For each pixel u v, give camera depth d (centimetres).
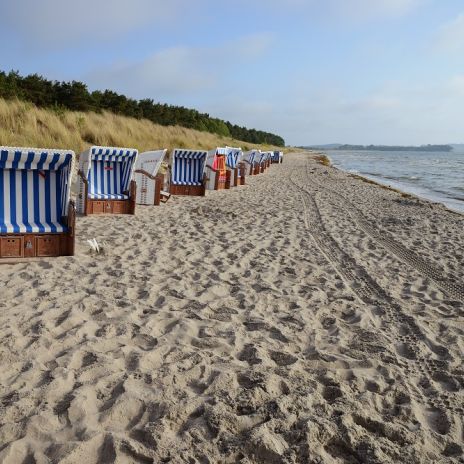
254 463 251
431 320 473
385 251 786
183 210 1073
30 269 555
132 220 901
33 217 614
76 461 241
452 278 640
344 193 1748
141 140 2222
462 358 391
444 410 311
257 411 295
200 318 442
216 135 4606
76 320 414
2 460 237
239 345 391
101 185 959
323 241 840
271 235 853
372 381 342
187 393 311
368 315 477
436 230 1016
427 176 3519
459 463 259
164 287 523
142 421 281
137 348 373
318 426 278
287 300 508
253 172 2566
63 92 2464
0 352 346
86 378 322
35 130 1485
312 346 399
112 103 3080
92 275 546
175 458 247
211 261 647
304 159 5916
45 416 274
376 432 286
